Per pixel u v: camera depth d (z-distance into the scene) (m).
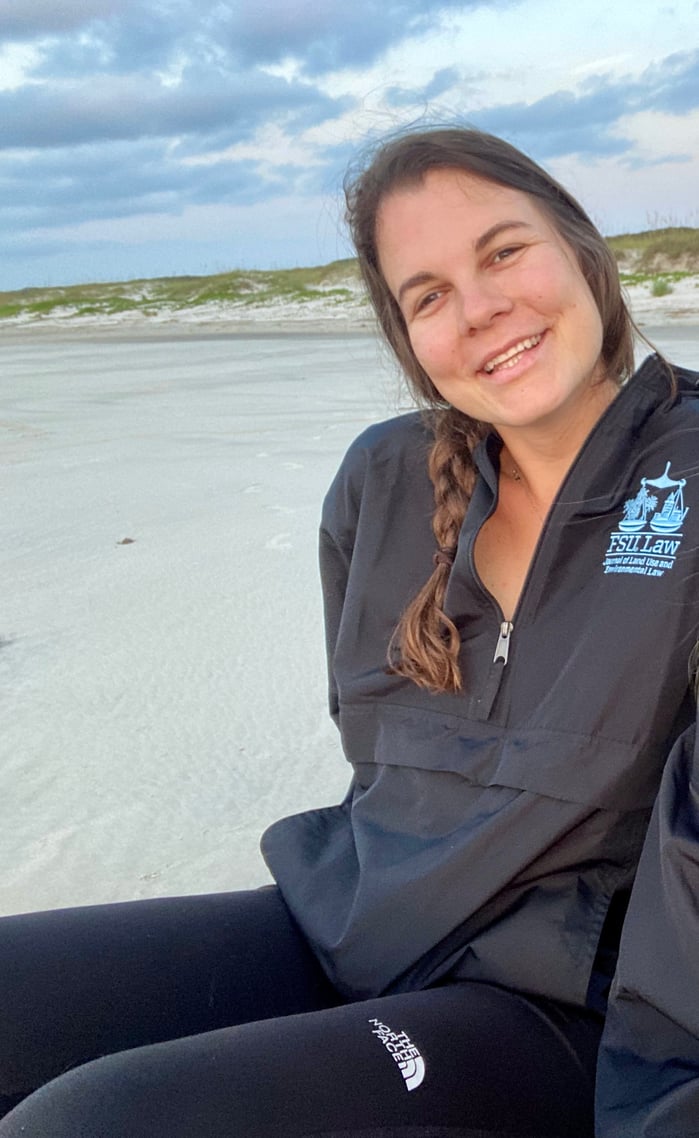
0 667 4.34
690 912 1.29
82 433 10.45
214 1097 1.35
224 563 5.48
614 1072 1.39
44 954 1.75
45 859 2.99
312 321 31.52
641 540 1.58
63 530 6.44
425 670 1.72
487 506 1.79
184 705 3.89
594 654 1.56
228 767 3.43
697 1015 1.30
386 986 1.70
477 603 1.73
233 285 44.34
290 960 1.86
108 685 4.11
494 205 1.72
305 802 3.19
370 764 1.93
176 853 2.97
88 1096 1.34
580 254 1.77
